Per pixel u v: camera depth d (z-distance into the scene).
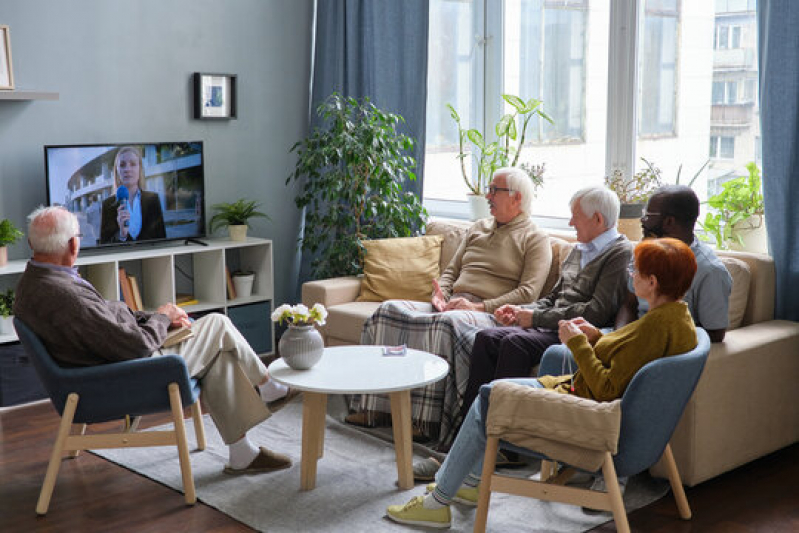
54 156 4.29
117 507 3.00
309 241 5.01
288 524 2.85
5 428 3.80
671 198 3.16
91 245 4.46
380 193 4.82
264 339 5.16
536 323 3.46
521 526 2.83
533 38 4.71
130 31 4.68
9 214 4.32
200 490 3.12
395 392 3.07
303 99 5.54
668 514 2.92
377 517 2.90
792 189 3.54
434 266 4.44
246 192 5.30
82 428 3.36
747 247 3.81
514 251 3.96
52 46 4.39
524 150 4.83
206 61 5.02
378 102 5.18
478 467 2.81
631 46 4.25
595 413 2.36
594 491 2.42
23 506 3.01
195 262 5.02
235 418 3.23
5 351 4.04
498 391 2.51
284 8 5.35
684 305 2.50
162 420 3.88
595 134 4.50
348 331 4.14
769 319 3.59
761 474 3.27
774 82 3.51
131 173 4.58
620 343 2.50
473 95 5.04
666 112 4.20
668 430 2.50
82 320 2.90
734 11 3.89
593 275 3.40
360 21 5.23
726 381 3.10
